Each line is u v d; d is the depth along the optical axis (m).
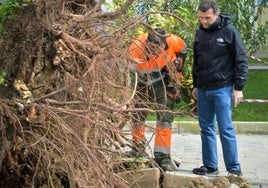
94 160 6.51
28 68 6.96
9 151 6.97
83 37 7.13
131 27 7.26
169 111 7.33
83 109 6.72
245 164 12.73
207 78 10.53
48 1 6.90
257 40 18.14
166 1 11.72
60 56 6.93
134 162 8.43
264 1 18.38
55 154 6.68
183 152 13.79
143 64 7.77
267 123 16.48
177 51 10.16
